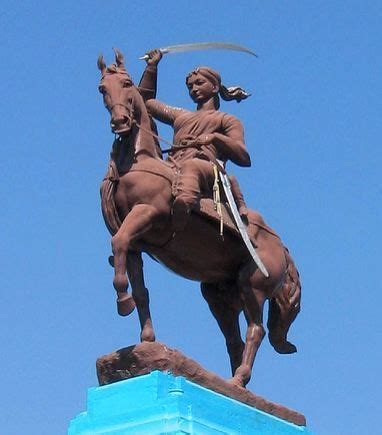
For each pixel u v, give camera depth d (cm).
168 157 1330
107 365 1246
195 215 1299
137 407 1197
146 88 1393
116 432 1194
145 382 1202
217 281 1386
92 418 1217
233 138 1368
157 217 1262
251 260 1357
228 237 1338
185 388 1204
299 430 1334
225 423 1230
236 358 1391
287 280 1417
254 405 1296
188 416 1184
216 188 1320
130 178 1267
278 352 1430
